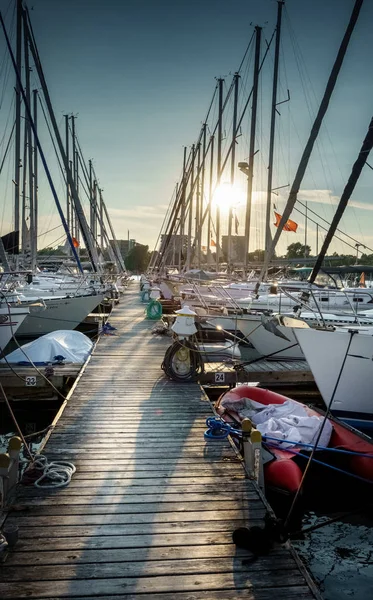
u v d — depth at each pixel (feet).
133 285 146.61
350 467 21.33
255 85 61.00
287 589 11.70
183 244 115.14
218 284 57.21
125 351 41.42
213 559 12.82
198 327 46.55
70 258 88.33
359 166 26.11
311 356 26.73
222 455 19.94
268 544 13.24
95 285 72.54
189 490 16.80
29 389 33.42
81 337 43.32
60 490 16.61
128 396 28.32
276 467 19.92
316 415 24.16
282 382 35.04
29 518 14.67
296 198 35.32
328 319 34.83
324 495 21.83
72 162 104.99
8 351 51.93
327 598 14.88
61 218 62.64
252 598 11.37
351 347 25.72
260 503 15.92
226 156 79.36
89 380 31.81
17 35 55.72
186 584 11.80
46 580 11.80
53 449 20.34
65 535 13.78
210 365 36.73
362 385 26.18
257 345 40.78
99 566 12.39
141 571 12.24
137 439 21.63
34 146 68.90
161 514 15.11
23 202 64.59
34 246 65.31
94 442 21.20
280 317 27.89
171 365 31.63
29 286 59.88
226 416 24.88
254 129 61.16
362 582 15.76
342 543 18.12
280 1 54.29
